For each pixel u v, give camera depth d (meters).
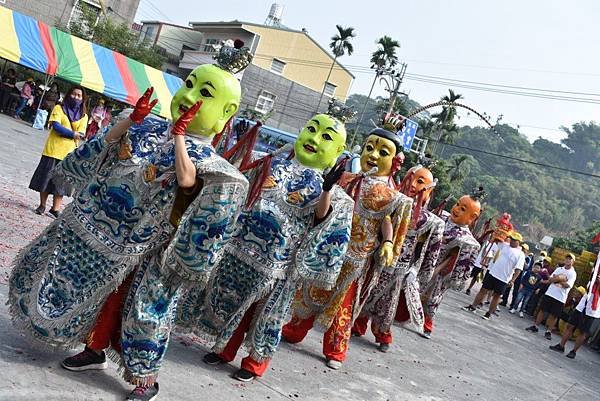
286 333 6.92
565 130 114.19
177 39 46.38
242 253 5.26
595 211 92.94
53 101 22.45
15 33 20.55
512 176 90.25
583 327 12.77
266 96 43.03
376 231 6.66
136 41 35.88
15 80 24.33
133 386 4.32
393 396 6.29
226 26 43.09
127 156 4.09
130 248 4.05
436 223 8.62
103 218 4.06
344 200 5.49
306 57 44.88
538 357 11.57
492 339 11.81
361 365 7.07
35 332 4.04
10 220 7.62
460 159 45.50
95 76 22.03
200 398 4.58
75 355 4.32
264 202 5.30
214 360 5.43
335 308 6.51
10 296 4.15
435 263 8.97
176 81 25.17
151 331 4.05
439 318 12.22
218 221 4.02
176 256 4.05
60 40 21.69
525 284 17.33
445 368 8.23
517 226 78.81
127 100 22.97
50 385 3.95
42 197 8.49
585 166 107.69
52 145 8.36
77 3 35.06
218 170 4.00
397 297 8.00
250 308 5.45
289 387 5.52
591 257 18.69
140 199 4.07
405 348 8.64
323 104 45.19
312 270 5.43
